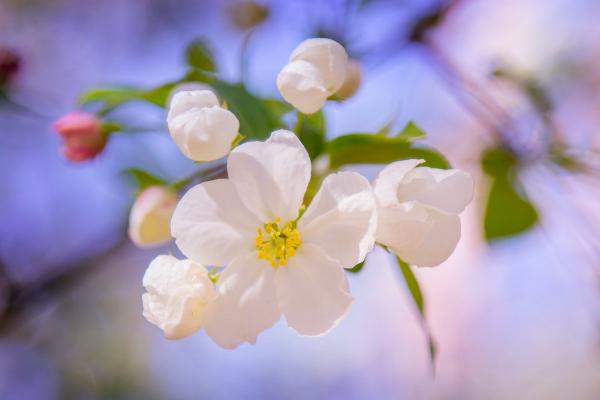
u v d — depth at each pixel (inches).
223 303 13.8
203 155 13.9
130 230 15.1
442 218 14.0
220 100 14.7
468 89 18.1
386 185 13.8
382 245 14.1
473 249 25.3
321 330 13.8
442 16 18.3
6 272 19.3
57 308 25.9
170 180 16.2
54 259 24.6
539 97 17.6
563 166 17.5
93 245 20.8
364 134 14.5
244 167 13.8
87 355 26.4
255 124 14.6
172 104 13.9
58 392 25.8
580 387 26.7
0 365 25.4
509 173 17.3
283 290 13.9
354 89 15.3
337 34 17.6
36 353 25.7
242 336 13.8
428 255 13.9
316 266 13.9
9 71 18.6
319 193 13.9
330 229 13.9
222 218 13.9
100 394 26.3
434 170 14.0
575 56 24.2
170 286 13.6
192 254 13.8
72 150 15.7
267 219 13.9
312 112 14.3
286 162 13.8
